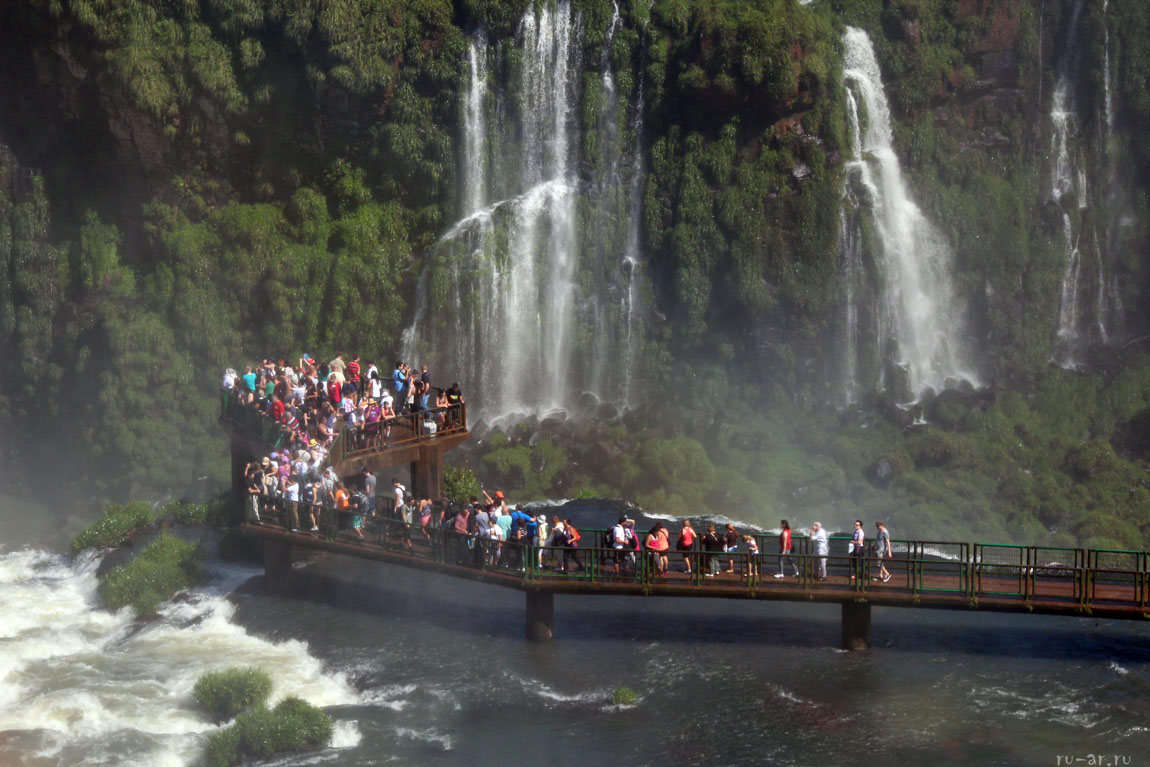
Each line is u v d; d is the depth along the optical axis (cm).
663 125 6494
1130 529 5550
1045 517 5725
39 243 6512
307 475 4094
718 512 5688
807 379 6288
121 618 4147
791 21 6228
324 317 6500
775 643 3625
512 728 3119
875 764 2862
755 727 3073
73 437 6406
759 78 6134
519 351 6550
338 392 4406
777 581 3550
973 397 6300
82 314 6462
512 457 5912
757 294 6222
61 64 6238
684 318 6381
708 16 6316
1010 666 3434
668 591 3491
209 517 4891
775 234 6272
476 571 3659
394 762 2983
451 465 5806
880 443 6025
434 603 4006
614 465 5938
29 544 5819
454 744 3052
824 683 3325
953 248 6575
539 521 3728
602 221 6594
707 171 6356
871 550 3681
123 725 3241
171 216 6556
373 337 6475
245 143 6531
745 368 6309
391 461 4431
